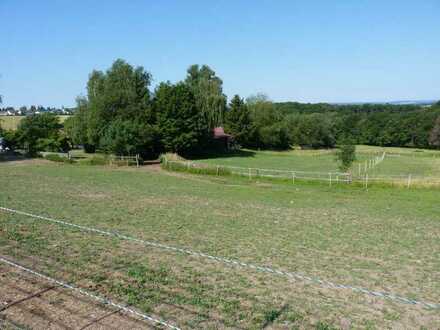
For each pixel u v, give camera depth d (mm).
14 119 121812
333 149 108500
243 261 12984
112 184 34250
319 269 12477
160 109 74125
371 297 10125
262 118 103250
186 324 8016
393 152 97500
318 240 16516
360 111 174125
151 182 36938
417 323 8703
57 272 10891
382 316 8984
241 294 9867
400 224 20641
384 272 12453
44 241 14227
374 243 16344
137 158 56094
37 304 8703
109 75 76750
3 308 8461
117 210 21781
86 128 77750
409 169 59969
